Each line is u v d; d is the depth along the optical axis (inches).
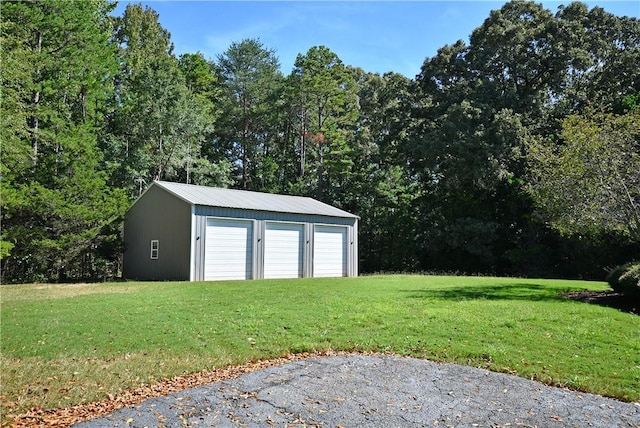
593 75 1144.2
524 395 191.2
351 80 1579.7
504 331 296.7
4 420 168.7
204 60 1627.7
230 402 183.0
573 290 542.0
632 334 290.0
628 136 488.4
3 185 723.4
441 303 413.1
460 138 1115.3
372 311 370.3
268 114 1573.6
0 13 818.8
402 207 1370.6
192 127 1258.6
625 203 470.0
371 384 204.2
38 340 290.5
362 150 1453.0
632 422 164.7
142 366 235.0
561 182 502.3
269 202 848.9
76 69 973.2
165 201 764.0
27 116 850.1
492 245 1162.6
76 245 780.0
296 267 819.4
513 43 1148.5
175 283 648.4
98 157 938.1
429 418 167.9
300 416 169.6
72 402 187.2
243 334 302.4
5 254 673.6
